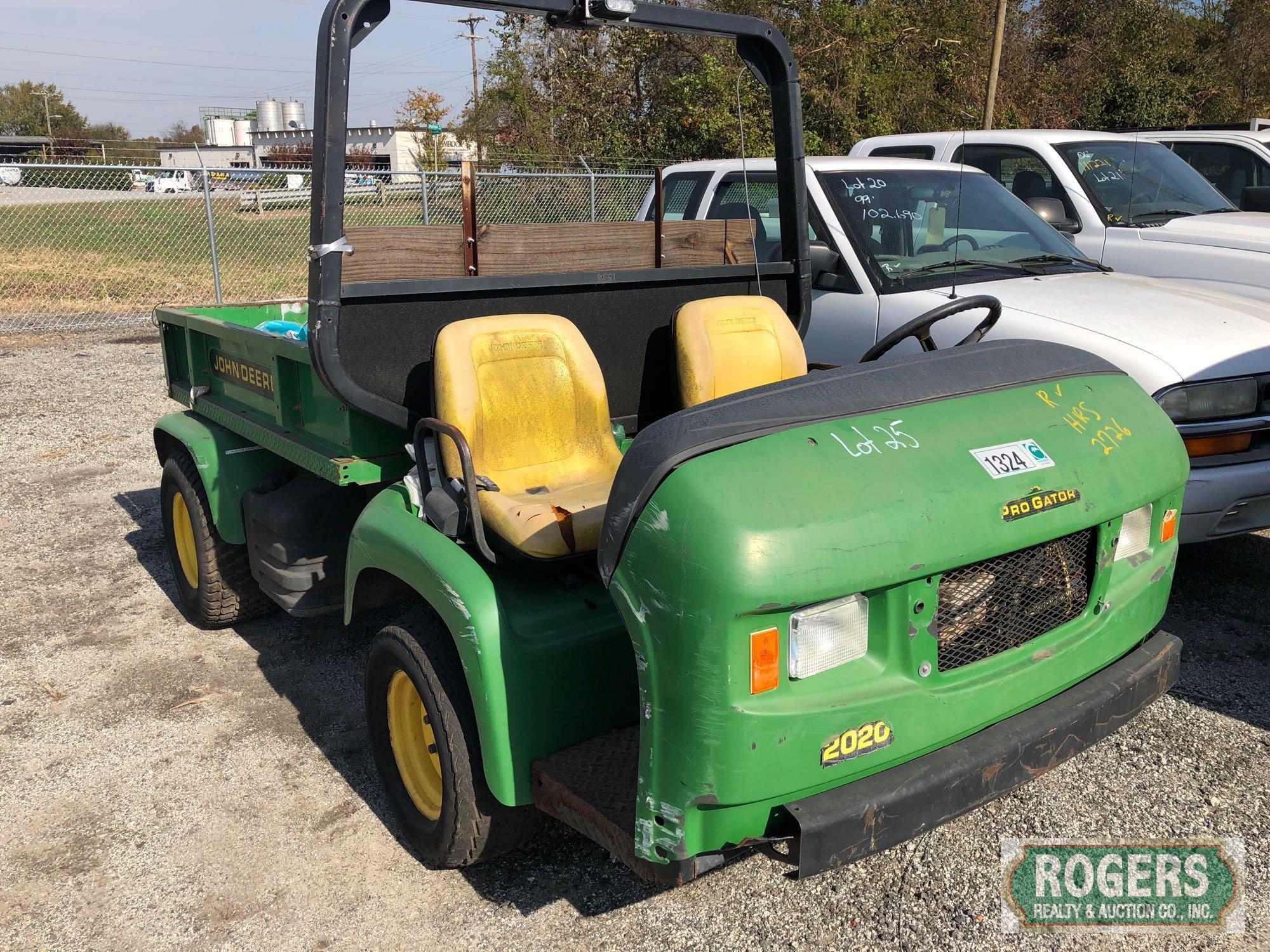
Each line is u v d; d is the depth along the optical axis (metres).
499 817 2.85
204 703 4.23
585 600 2.77
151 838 3.33
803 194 4.16
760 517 2.11
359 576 3.16
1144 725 3.80
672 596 2.12
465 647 2.63
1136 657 2.78
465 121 26.06
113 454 8.12
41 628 4.99
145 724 4.06
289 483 4.20
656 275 3.79
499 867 3.15
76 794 3.58
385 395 3.24
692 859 2.21
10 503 6.96
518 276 3.43
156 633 4.95
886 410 2.46
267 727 4.04
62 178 25.47
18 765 3.78
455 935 2.85
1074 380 2.76
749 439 2.27
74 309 15.26
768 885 3.03
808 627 2.18
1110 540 2.61
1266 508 4.40
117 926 2.92
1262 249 6.26
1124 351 4.36
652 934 2.83
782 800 2.19
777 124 4.10
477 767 2.79
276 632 4.95
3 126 98.38
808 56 20.86
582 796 2.48
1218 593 4.91
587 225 3.65
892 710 2.26
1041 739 2.46
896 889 2.99
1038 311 4.76
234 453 4.44
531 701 2.62
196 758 3.81
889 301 5.14
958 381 2.62
